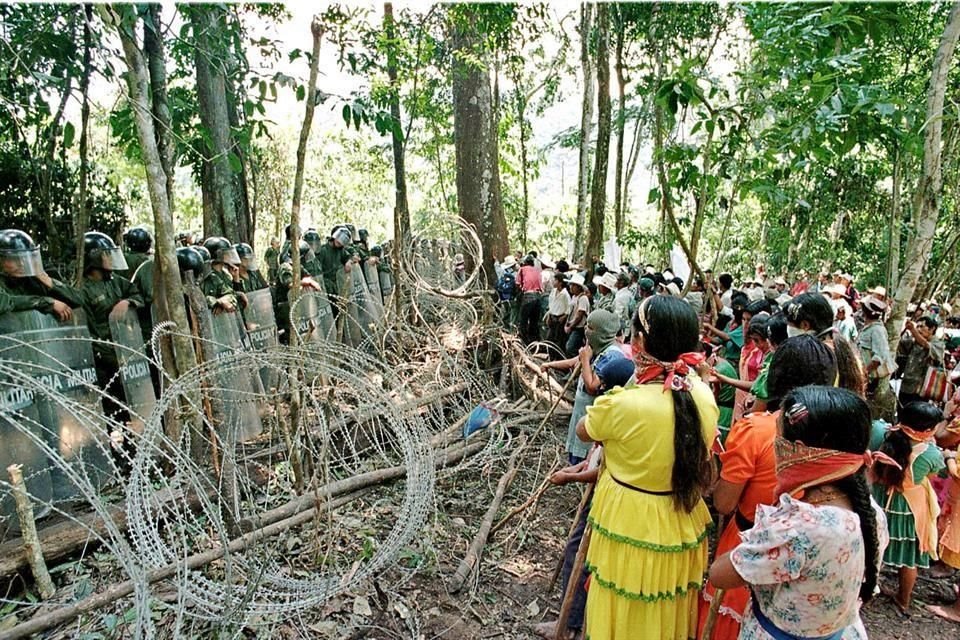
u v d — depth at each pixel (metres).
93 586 3.08
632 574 2.31
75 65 4.71
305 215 20.78
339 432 4.71
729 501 2.34
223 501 3.29
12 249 3.71
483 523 3.95
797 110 5.02
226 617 2.53
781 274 16.89
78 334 4.01
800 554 1.63
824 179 12.37
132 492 2.47
